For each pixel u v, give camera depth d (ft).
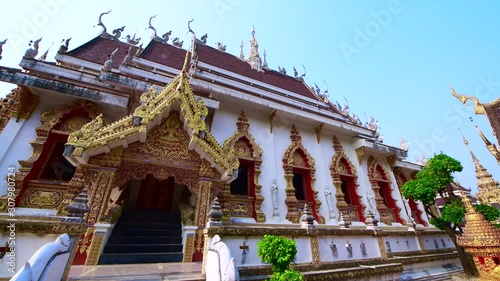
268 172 33.19
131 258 20.85
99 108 26.22
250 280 18.01
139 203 33.09
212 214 18.98
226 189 28.58
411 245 35.83
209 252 16.83
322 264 21.77
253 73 54.95
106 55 38.09
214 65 46.29
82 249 18.45
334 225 33.71
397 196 45.91
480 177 48.34
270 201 31.37
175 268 18.69
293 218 31.42
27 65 24.12
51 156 23.50
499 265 18.39
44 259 11.19
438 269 34.53
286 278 14.07
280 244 15.89
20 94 22.94
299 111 37.60
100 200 19.93
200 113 25.29
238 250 18.95
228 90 32.76
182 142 25.07
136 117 21.68
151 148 23.54
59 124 24.29
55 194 21.74
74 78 26.04
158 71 35.09
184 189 31.73
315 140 40.50
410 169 52.70
